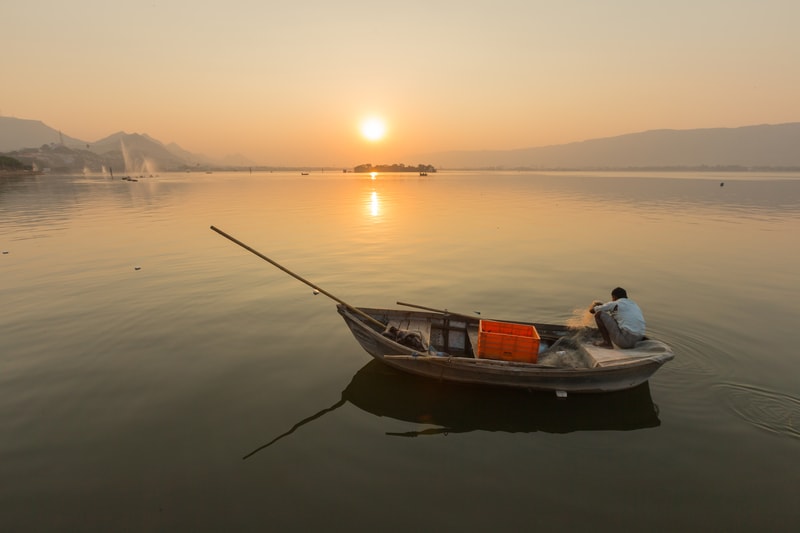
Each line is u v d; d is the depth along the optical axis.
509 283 14.12
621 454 6.12
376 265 16.52
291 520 4.96
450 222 28.75
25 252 18.36
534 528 4.87
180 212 34.59
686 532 4.81
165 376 8.14
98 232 23.77
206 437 6.43
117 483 5.51
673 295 12.71
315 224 27.89
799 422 6.66
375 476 5.67
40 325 10.45
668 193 55.97
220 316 11.13
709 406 7.12
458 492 5.41
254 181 113.94
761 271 15.41
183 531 4.80
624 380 7.32
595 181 103.19
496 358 7.95
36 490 5.38
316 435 6.50
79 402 7.26
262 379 8.09
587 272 15.44
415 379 8.20
